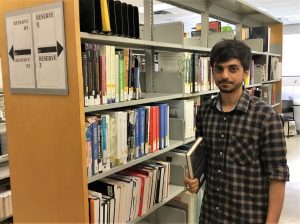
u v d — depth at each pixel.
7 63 1.61
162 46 2.06
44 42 1.41
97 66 1.52
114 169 1.63
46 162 1.52
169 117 2.35
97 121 1.51
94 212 1.46
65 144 1.42
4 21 1.57
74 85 1.34
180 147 2.44
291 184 3.98
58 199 1.50
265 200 1.36
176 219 2.36
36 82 1.48
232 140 1.37
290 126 6.95
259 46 3.97
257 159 1.34
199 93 2.49
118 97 1.68
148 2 2.32
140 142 1.85
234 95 1.38
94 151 1.50
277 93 4.81
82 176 1.38
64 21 1.32
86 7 1.41
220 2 3.06
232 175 1.37
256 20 4.48
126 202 1.71
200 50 2.58
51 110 1.45
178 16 7.04
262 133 1.31
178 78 2.27
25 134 1.59
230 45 1.31
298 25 7.93
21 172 1.65
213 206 1.47
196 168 1.42
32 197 1.62
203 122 1.52
